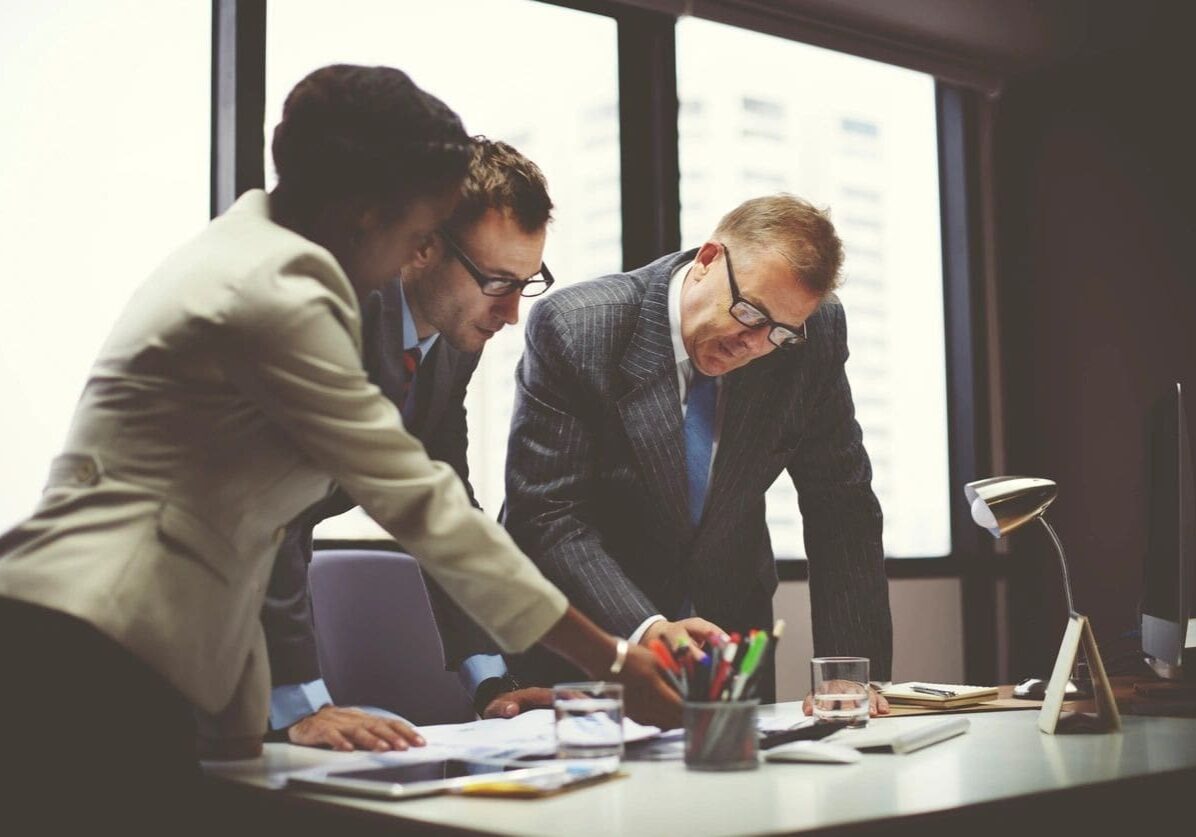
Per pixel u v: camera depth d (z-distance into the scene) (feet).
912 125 13.74
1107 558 12.98
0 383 8.11
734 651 4.26
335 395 3.80
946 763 4.23
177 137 8.93
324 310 3.83
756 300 5.94
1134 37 12.85
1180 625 5.98
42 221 8.31
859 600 6.81
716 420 6.60
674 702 4.34
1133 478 12.87
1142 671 8.08
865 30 12.66
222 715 4.47
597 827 3.12
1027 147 13.87
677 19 11.60
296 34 9.36
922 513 13.47
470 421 9.89
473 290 5.80
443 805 3.47
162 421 3.80
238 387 3.82
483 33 10.41
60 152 8.40
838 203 13.04
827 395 6.85
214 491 3.86
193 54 9.04
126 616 3.67
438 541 3.91
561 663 6.54
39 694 3.60
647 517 6.46
